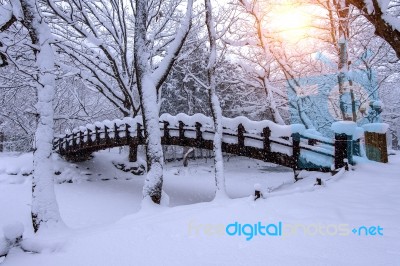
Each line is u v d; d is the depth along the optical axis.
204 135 11.02
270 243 3.46
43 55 7.08
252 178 21.45
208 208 5.25
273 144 9.03
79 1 15.01
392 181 6.13
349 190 5.61
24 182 15.41
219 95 21.38
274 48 13.37
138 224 4.86
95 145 16.11
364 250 3.07
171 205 12.86
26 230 7.88
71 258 3.88
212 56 9.16
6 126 24.70
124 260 3.51
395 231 3.52
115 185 16.48
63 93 22.39
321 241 3.38
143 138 13.05
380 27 4.09
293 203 4.87
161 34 18.80
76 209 11.74
